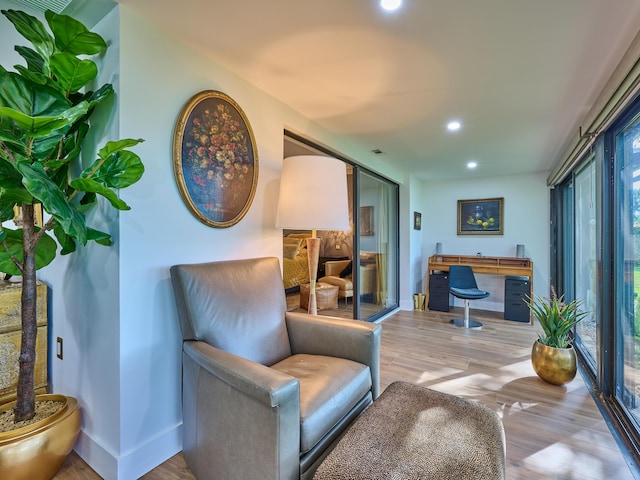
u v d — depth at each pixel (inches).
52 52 53.9
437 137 120.7
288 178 76.5
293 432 42.3
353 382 57.8
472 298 155.7
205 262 69.2
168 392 62.2
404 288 192.2
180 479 56.4
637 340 71.9
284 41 64.1
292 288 212.8
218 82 72.1
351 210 144.6
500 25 58.0
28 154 47.8
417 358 113.7
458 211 204.1
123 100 55.7
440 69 73.4
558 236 164.4
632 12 53.6
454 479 36.0
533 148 134.0
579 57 67.5
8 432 48.2
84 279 62.5
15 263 53.7
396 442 42.4
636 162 73.1
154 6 54.7
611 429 70.8
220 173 72.0
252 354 63.0
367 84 80.8
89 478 57.0
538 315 97.9
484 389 90.3
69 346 66.5
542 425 72.7
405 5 53.2
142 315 58.3
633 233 74.7
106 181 50.8
